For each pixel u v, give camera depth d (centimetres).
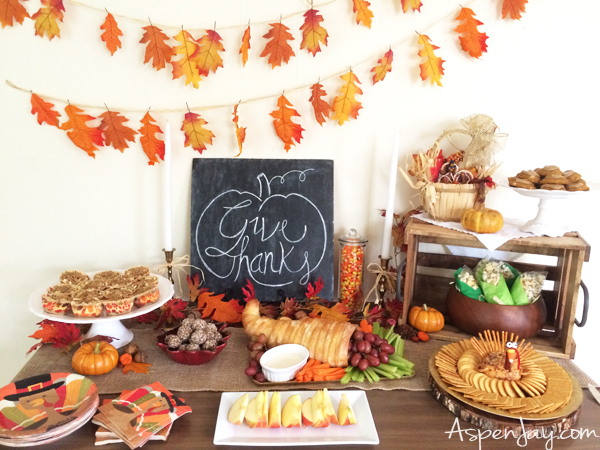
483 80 132
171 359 110
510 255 140
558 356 114
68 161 139
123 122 136
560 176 109
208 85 136
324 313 123
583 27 126
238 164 140
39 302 115
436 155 125
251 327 114
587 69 128
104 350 104
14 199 140
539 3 125
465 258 141
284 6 130
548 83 130
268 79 135
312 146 140
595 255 140
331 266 141
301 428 85
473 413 87
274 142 140
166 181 129
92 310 107
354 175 142
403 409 92
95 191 141
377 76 132
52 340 112
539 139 133
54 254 145
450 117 135
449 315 126
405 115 137
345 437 83
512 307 115
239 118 138
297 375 100
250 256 140
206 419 89
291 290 140
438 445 82
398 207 143
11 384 90
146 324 131
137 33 131
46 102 134
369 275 149
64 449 79
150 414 85
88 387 90
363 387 99
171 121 138
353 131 139
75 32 130
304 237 140
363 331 112
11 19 127
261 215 140
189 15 131
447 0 128
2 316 149
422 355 114
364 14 127
